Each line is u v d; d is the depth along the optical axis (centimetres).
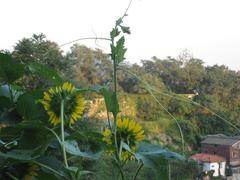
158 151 87
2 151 95
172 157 86
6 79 105
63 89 90
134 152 86
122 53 89
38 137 93
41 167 90
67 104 90
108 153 88
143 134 88
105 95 87
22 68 102
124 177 83
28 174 90
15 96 111
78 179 82
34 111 100
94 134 89
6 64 102
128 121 88
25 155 84
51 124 96
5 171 90
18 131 95
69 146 88
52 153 95
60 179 89
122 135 88
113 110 87
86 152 92
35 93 101
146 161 83
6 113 107
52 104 89
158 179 83
